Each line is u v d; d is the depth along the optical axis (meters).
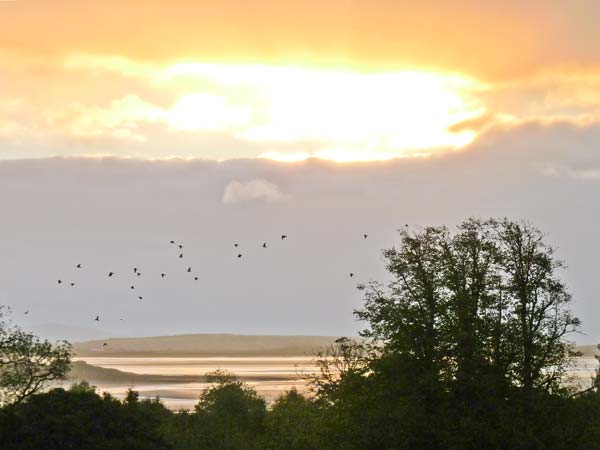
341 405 188.50
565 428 165.62
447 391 169.00
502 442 161.75
